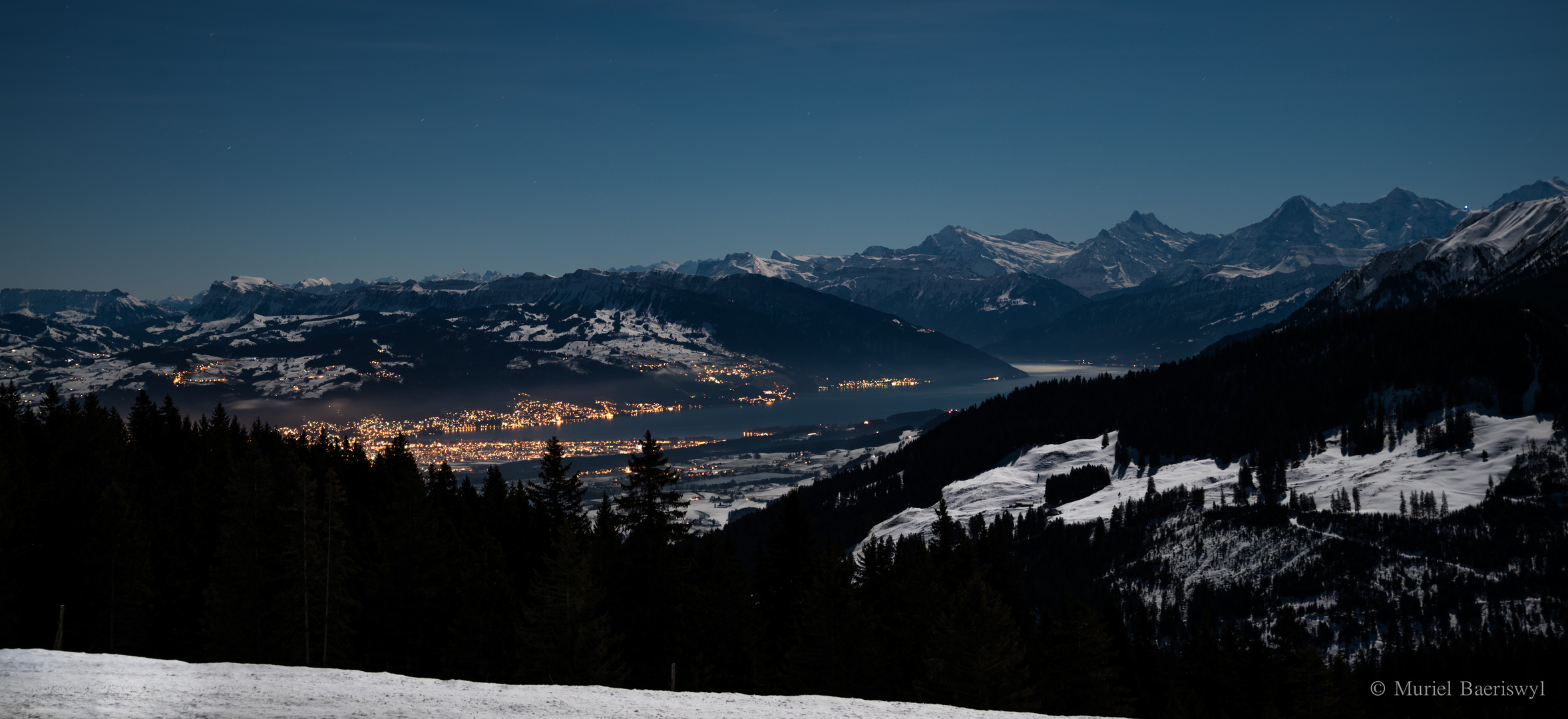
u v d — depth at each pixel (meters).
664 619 54.62
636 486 56.69
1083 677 56.31
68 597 55.69
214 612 51.66
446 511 87.19
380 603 57.69
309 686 20.12
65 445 83.69
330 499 50.53
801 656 51.72
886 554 74.75
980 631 48.53
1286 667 69.12
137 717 16.89
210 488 79.00
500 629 56.12
